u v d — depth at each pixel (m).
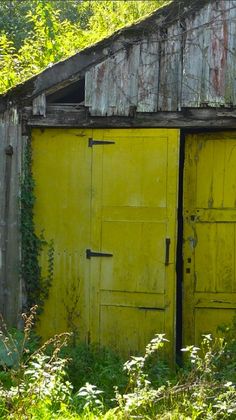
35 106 9.71
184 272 9.80
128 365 7.57
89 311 9.70
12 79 12.16
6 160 9.76
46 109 9.72
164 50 9.52
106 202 9.69
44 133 9.81
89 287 9.70
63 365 7.70
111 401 7.88
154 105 9.53
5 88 12.02
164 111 9.52
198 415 7.21
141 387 7.66
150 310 9.56
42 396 7.29
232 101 9.42
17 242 9.73
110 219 9.68
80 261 9.73
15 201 9.74
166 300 9.52
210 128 9.56
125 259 9.63
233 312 9.68
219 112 9.45
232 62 9.43
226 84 9.44
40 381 7.30
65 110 9.70
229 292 9.70
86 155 9.73
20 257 9.73
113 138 9.68
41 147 9.81
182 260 9.80
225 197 9.76
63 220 9.76
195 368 7.89
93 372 8.72
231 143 9.76
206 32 9.46
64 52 13.72
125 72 9.56
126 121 9.61
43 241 9.77
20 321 9.69
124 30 9.52
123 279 9.63
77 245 9.73
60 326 9.73
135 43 9.54
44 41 14.59
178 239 9.77
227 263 9.72
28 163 9.77
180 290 9.79
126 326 9.61
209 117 9.48
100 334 9.66
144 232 9.60
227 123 9.44
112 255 9.66
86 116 9.68
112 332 9.64
